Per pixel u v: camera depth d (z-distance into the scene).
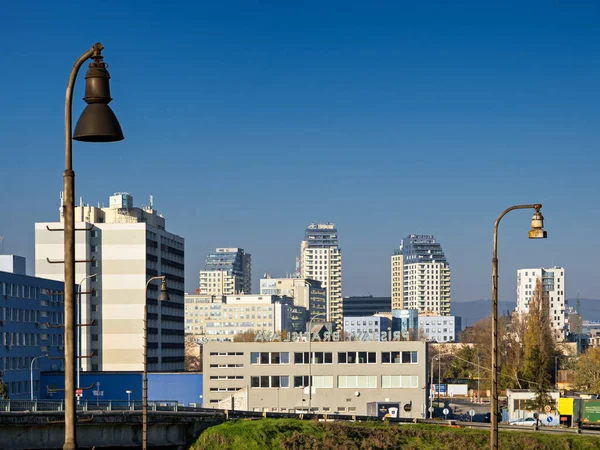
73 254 31.38
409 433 150.12
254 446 134.88
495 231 63.47
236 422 140.50
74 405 31.73
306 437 141.25
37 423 111.50
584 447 148.50
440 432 150.75
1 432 109.50
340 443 141.25
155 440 130.00
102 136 30.59
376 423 155.38
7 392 189.50
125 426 124.19
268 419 145.38
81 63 31.03
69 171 31.11
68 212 31.23
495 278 63.19
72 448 31.48
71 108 31.03
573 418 190.12
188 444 135.62
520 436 151.00
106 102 30.89
